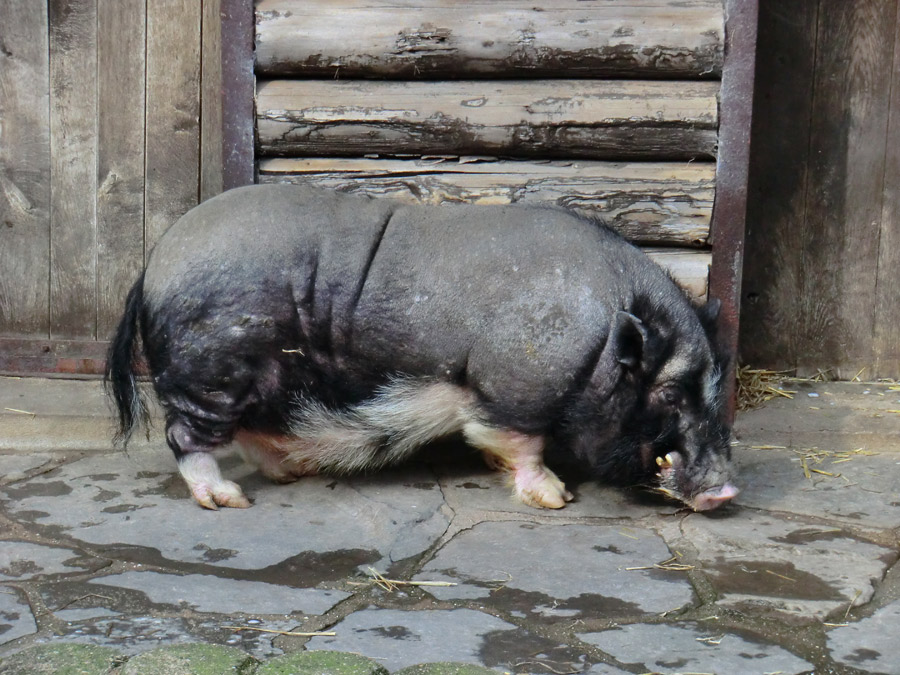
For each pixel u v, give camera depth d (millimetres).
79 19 6348
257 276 5668
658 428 5695
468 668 5172
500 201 6004
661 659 5215
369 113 6008
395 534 5629
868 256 6496
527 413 5707
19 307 6469
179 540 5582
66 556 5512
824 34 6406
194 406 5699
